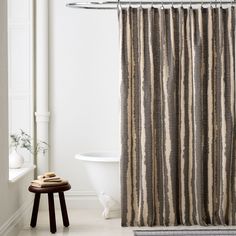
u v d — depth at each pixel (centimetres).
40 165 546
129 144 468
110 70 560
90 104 559
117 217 505
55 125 558
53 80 557
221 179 470
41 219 496
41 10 546
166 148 466
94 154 543
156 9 471
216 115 474
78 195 557
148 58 467
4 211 386
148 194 463
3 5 385
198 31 469
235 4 481
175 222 467
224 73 471
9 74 545
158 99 470
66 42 558
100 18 559
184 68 471
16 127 546
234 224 470
